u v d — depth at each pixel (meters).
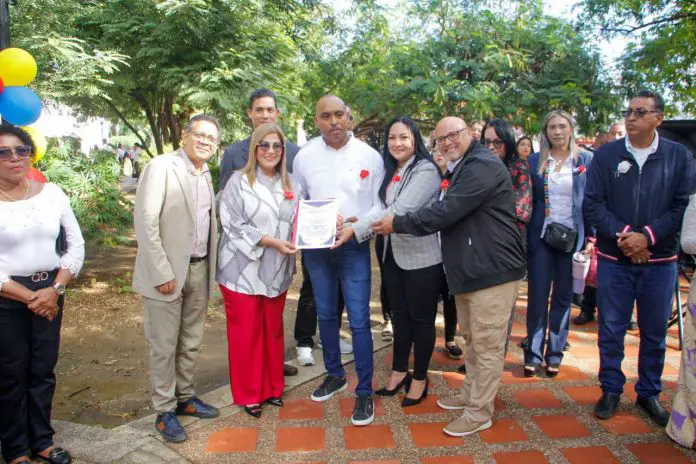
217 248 3.48
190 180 3.15
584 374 4.03
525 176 3.72
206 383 4.15
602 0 9.89
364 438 3.16
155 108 10.60
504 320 3.04
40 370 2.78
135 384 4.14
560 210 3.86
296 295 6.44
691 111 11.97
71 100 7.34
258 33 8.22
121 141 26.00
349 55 10.74
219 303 6.10
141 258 3.07
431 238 3.31
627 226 3.24
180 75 7.20
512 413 3.43
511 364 4.24
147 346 4.87
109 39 7.50
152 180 2.99
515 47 7.84
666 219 3.16
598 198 3.40
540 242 3.89
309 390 3.82
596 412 3.35
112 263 7.67
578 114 7.77
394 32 11.14
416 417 3.40
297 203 3.44
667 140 3.24
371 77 8.95
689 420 2.97
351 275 3.42
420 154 3.33
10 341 2.62
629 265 3.31
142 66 7.81
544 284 3.91
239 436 3.19
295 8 9.52
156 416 3.37
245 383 3.41
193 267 3.24
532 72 7.99
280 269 3.38
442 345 4.66
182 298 3.25
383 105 8.66
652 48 9.34
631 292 3.33
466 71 8.01
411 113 8.66
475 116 7.38
